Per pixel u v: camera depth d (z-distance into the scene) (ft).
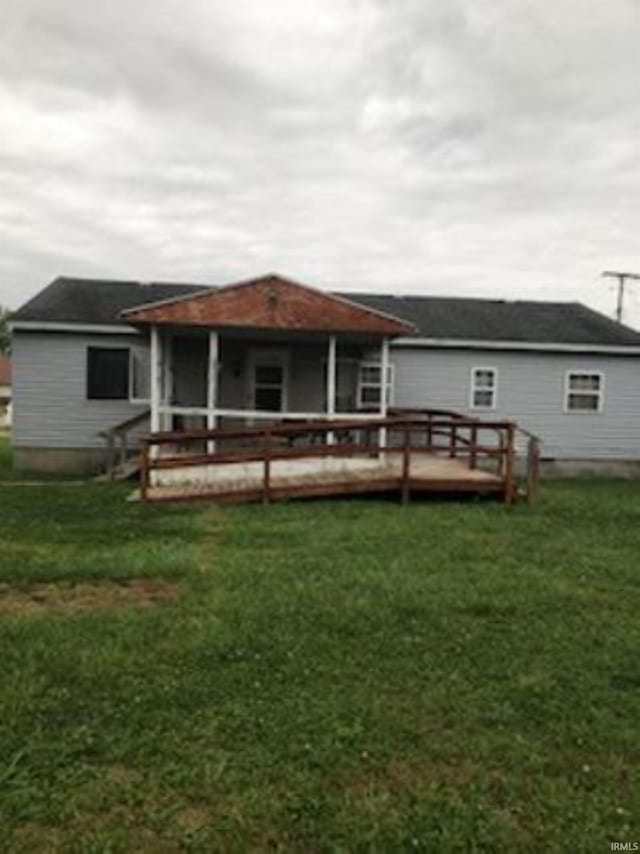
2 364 206.28
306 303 46.62
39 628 19.25
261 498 41.04
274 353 59.67
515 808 11.68
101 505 39.19
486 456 51.70
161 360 53.57
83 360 57.72
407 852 10.59
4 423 150.92
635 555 29.58
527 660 17.72
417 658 17.69
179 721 14.23
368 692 15.70
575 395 63.21
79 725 14.03
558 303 75.15
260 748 13.28
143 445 40.50
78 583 23.88
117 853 10.43
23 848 10.48
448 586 23.76
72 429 57.93
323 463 46.85
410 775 12.57
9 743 13.29
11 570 25.00
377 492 43.24
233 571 25.22
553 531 34.40
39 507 38.22
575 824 11.28
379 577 24.59
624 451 63.72
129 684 15.90
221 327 46.68
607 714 14.96
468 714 14.78
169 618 20.21
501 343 61.31
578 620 20.85
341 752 13.19
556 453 63.26
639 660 17.88
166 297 64.34
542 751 13.43
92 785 12.03
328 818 11.30
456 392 62.13
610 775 12.69
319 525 34.14
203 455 44.86
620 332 65.77
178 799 11.71
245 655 17.63
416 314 66.39
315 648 18.15
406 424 42.45
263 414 47.37
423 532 32.94
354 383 60.90
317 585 23.54
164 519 35.32
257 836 10.86
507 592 23.36
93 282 68.59
